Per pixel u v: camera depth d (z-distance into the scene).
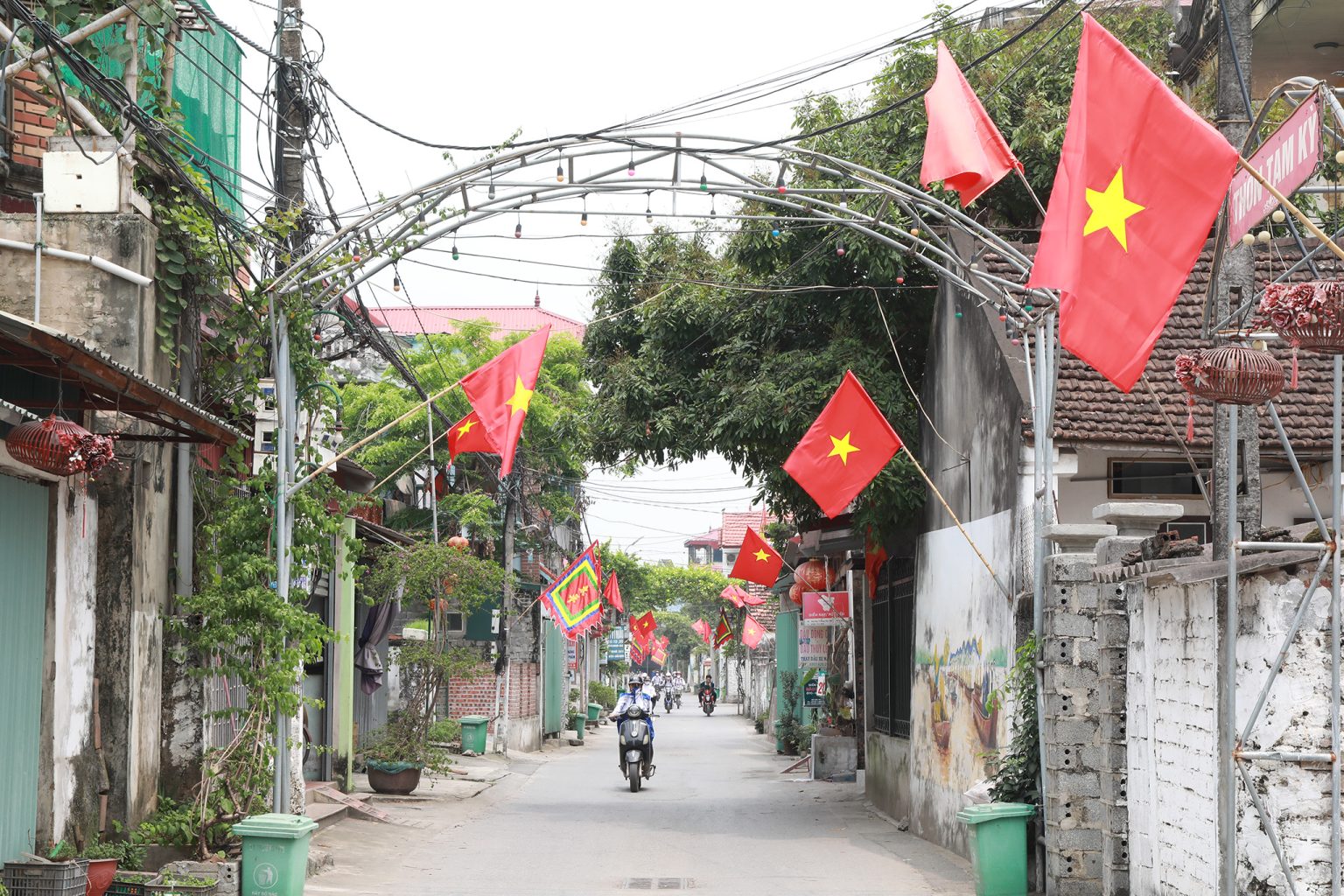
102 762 10.73
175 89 13.52
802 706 33.38
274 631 12.25
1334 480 6.82
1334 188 7.70
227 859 11.03
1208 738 8.66
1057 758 11.20
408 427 25.67
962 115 10.45
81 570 10.42
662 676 79.38
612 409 19.55
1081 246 7.32
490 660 29.83
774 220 13.72
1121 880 10.64
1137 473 14.92
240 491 13.21
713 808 20.02
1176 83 19.39
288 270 13.03
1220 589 8.39
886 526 17.94
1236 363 7.02
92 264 11.03
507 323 43.62
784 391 17.59
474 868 13.35
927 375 17.64
